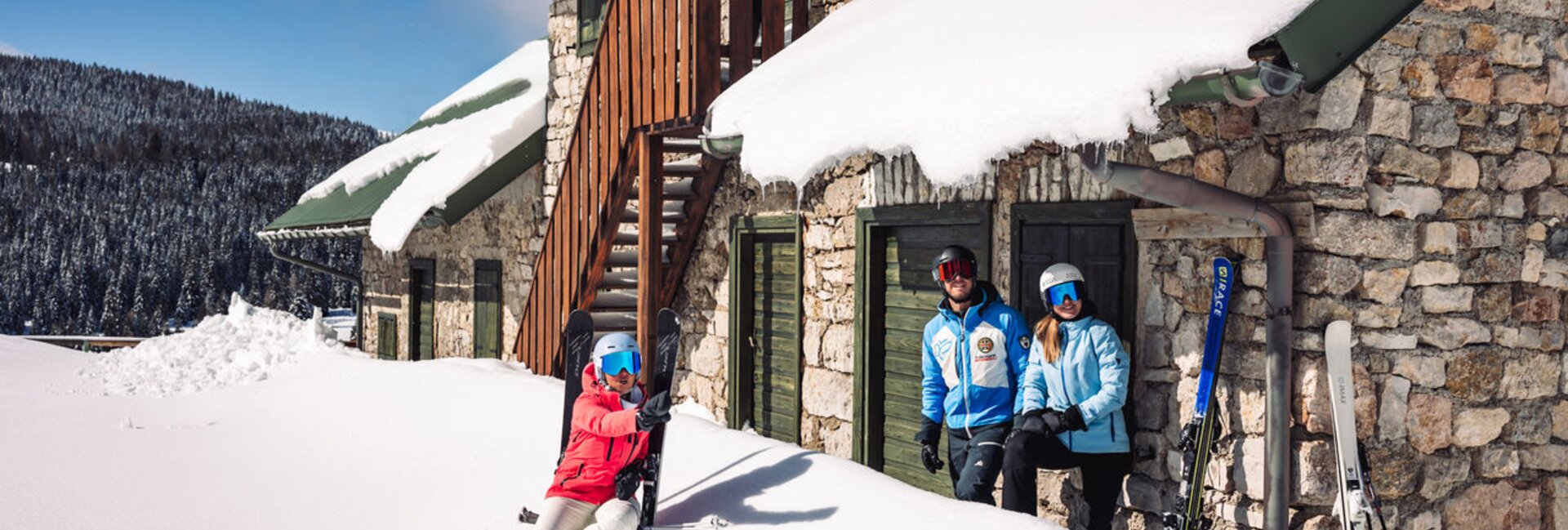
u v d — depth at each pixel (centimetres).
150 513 563
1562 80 535
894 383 761
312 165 19588
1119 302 576
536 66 1620
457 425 732
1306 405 483
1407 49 492
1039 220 622
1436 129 500
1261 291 497
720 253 948
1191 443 493
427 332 1595
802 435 850
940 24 635
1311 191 479
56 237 12344
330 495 599
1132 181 453
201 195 14550
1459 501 517
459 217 1188
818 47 763
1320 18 395
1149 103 409
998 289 654
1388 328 493
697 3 786
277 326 1354
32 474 648
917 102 523
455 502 570
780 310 891
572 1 1184
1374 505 464
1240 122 505
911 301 741
